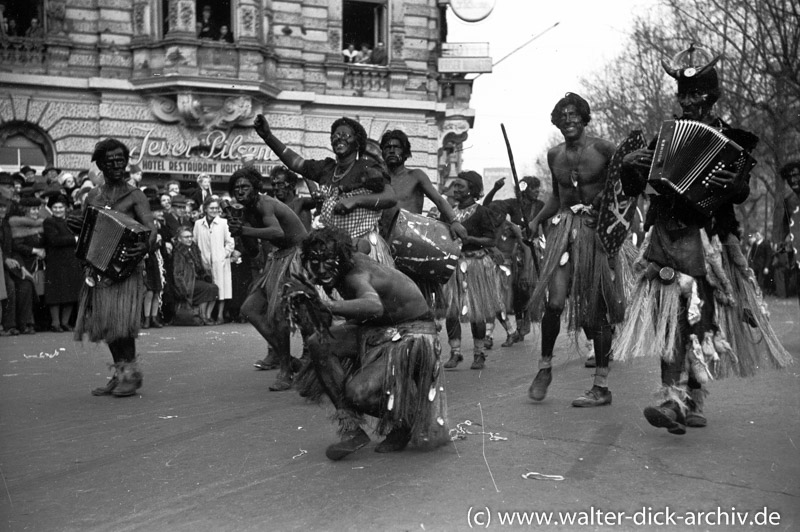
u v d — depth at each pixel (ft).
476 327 28.91
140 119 79.66
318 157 86.12
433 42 90.38
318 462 15.52
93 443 17.61
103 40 78.89
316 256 15.15
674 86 107.55
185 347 36.01
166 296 48.16
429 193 25.38
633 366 28.35
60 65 78.23
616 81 113.19
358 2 89.51
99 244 22.68
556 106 21.40
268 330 24.07
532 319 21.94
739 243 17.70
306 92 84.94
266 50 82.07
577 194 21.31
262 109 83.10
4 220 41.27
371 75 87.97
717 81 17.24
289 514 12.53
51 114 77.71
